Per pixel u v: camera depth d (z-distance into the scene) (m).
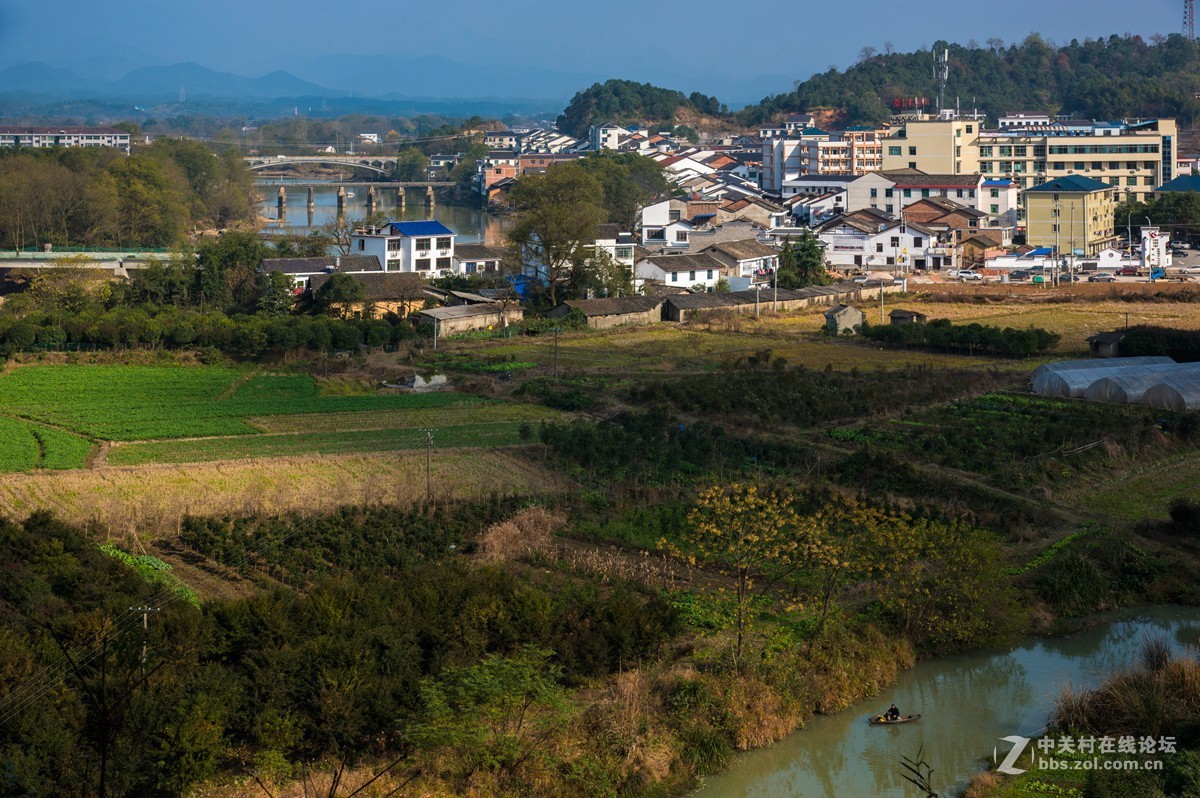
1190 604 49.03
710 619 45.09
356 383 88.50
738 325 112.44
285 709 36.62
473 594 43.22
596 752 36.69
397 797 33.56
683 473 65.00
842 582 48.44
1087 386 80.50
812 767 37.59
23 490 59.97
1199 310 116.12
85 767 32.56
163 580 48.09
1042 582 49.00
